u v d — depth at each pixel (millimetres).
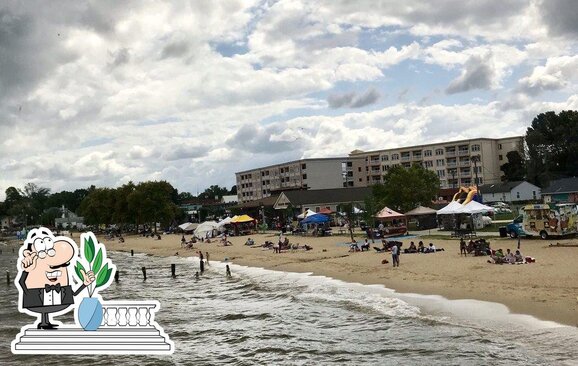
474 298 27469
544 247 42594
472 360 18781
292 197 112375
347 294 33094
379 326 24844
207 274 52906
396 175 78812
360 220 85375
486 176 146750
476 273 33344
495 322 22797
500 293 27641
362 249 53375
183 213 161750
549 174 126625
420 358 19703
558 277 29266
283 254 58844
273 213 121750
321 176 154750
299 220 84688
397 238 61406
